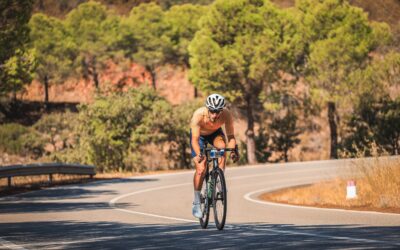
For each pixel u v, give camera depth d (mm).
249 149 88625
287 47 85188
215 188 16172
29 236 14953
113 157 71188
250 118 89250
